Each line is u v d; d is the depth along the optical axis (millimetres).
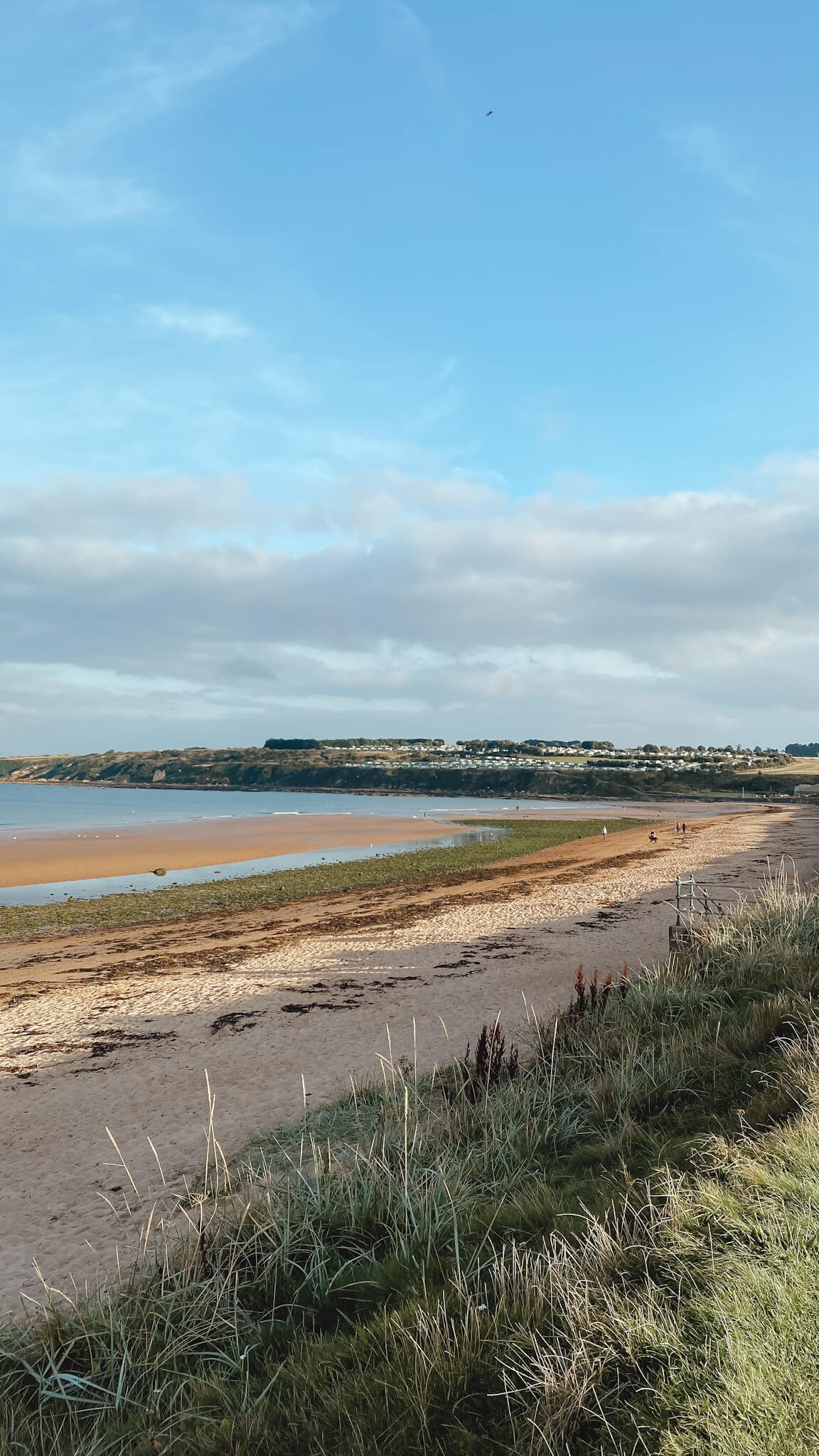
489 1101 7508
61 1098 10273
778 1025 7062
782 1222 3537
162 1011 14469
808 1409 2449
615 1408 2793
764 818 85125
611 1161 5473
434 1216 5012
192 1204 6965
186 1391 3963
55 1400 4086
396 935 20844
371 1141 7340
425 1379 3170
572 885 29609
